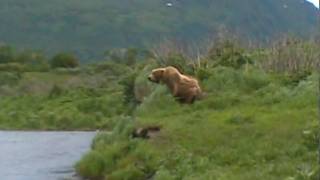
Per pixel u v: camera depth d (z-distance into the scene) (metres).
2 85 168.62
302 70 44.31
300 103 34.22
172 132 31.23
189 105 38.97
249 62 50.28
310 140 24.95
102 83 154.62
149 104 41.53
